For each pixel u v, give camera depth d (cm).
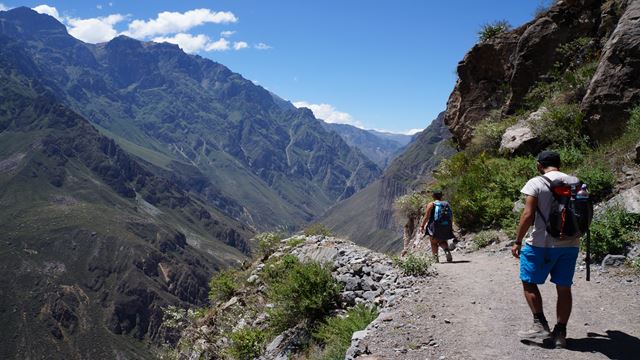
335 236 1401
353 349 604
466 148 1903
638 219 895
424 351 558
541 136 1446
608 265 838
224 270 1512
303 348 876
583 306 681
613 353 515
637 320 611
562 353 520
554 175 548
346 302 912
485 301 716
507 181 1362
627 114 1210
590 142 1304
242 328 1091
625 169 1072
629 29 1255
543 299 711
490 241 1214
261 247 1527
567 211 529
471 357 526
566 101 1491
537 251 543
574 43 1622
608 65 1284
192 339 1162
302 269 970
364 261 992
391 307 747
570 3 1683
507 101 1858
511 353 529
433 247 1098
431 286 822
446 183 1648
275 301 1027
